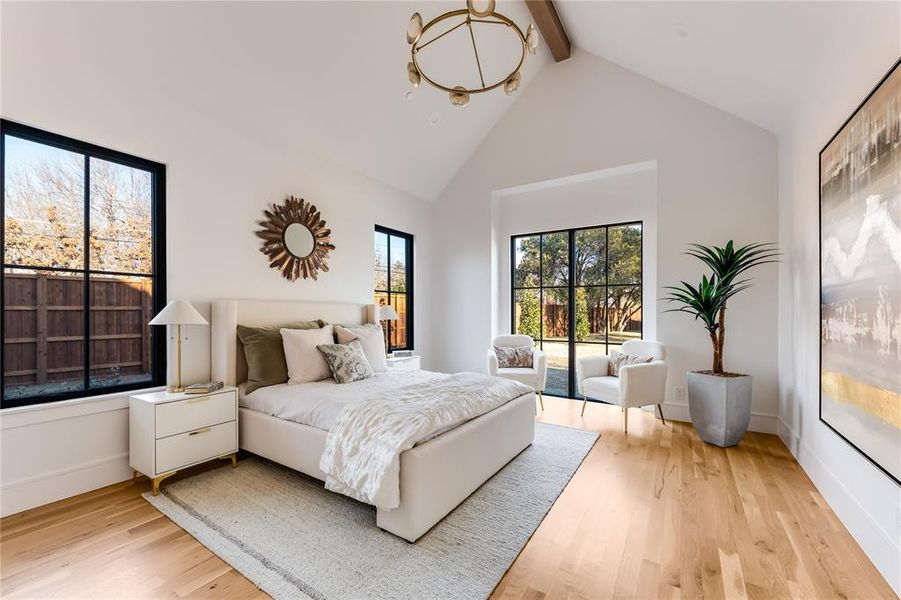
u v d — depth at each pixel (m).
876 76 1.75
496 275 5.32
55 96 2.34
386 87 3.77
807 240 2.74
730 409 3.17
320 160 4.04
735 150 3.74
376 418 2.16
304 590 1.61
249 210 3.41
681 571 1.73
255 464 2.91
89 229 2.60
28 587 1.62
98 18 2.31
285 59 3.08
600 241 4.75
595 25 3.81
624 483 2.58
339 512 2.22
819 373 2.43
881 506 1.72
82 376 2.57
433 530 2.04
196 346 3.03
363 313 4.39
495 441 2.64
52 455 2.34
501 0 3.63
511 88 2.31
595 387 3.96
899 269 1.55
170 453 2.49
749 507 2.27
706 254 3.83
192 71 2.83
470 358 5.35
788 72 2.69
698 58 3.24
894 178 1.58
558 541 1.96
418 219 5.42
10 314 2.30
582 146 4.52
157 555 1.84
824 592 1.60
